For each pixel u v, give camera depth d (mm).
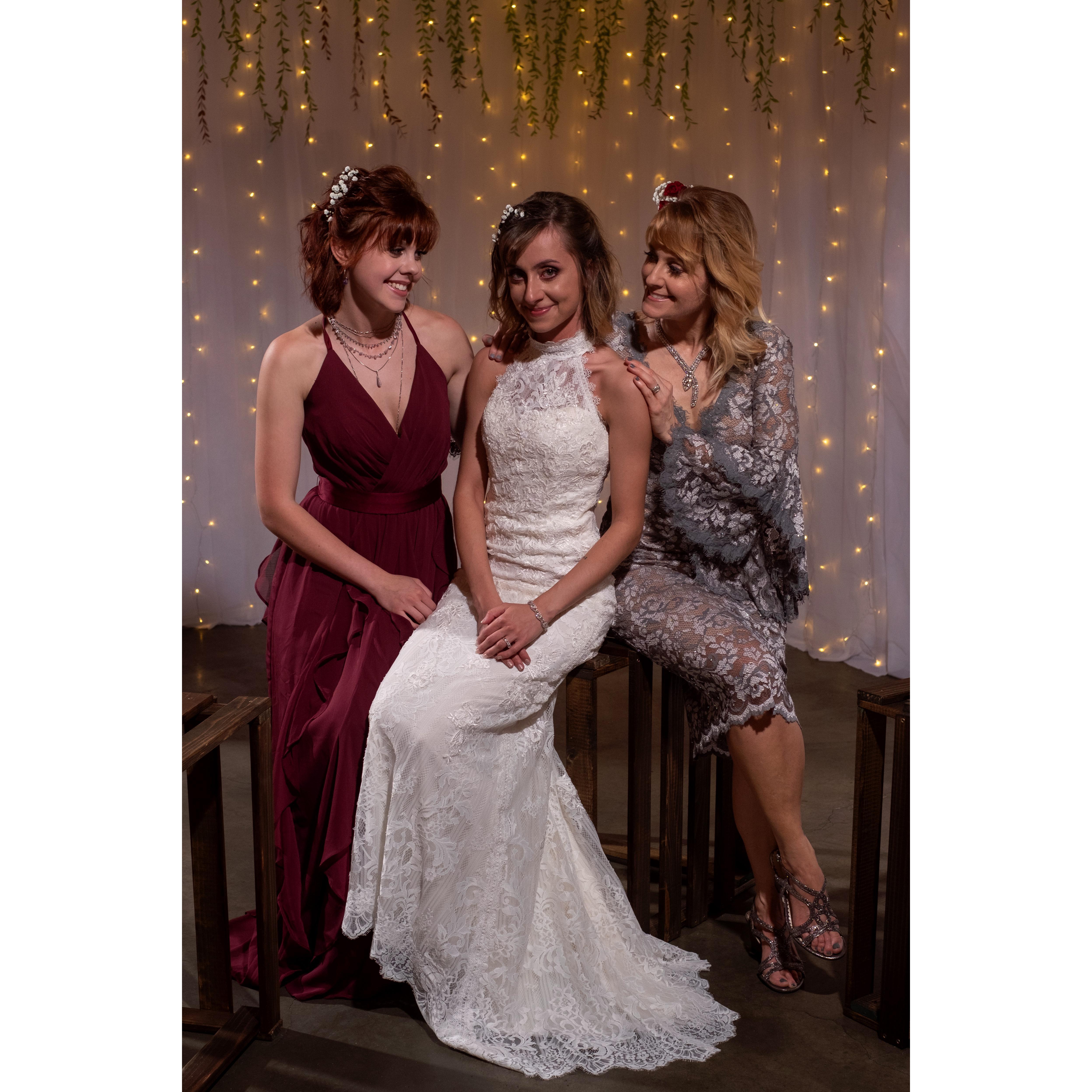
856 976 2016
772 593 2303
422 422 2225
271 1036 1957
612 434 2068
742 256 2080
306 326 2205
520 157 4965
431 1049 1938
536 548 2098
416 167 4777
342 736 2027
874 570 4160
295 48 4582
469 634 2068
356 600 2180
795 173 4191
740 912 2430
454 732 1904
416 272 2102
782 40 4180
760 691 1990
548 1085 1834
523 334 2082
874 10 3867
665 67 4582
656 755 3389
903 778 1854
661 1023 1974
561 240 1962
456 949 1950
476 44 4750
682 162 4590
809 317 4234
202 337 4645
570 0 4840
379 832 1971
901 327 3939
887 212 3918
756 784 2037
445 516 2367
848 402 4137
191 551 4805
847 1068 1881
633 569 2270
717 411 2158
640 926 2256
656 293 2137
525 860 1990
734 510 2199
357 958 2070
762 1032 1982
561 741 3490
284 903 2119
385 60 4664
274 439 2178
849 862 2600
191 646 4535
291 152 4605
